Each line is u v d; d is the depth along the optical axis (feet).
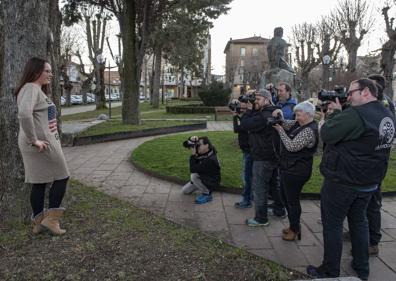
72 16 55.36
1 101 13.08
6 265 10.41
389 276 10.96
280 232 14.07
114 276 9.96
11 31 12.76
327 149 10.32
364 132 9.37
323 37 106.73
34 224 12.77
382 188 18.98
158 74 105.50
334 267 10.32
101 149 33.45
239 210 16.56
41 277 9.82
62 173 12.17
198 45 107.65
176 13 72.23
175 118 66.85
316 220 15.35
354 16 91.20
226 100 86.48
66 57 140.56
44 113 11.48
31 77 11.16
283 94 17.02
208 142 17.74
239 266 10.75
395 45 50.70
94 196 17.33
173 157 26.35
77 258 10.86
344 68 131.54
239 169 22.26
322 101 11.64
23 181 13.25
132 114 49.62
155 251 11.49
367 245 10.64
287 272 10.62
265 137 13.61
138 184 21.04
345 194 9.87
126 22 48.67
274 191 15.49
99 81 104.01
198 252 11.53
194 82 229.86
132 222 13.83
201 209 16.70
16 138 13.07
